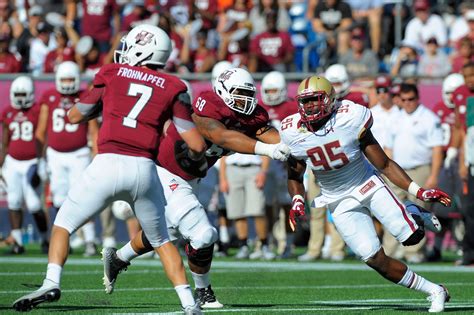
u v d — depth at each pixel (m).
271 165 45.06
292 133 23.39
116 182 20.16
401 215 23.42
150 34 21.28
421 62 55.72
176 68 56.84
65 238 20.52
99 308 23.73
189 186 24.73
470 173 39.94
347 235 23.72
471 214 40.22
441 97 50.72
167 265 20.52
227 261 42.91
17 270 36.03
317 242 43.75
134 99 20.48
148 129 20.44
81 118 21.11
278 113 42.22
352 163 23.47
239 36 55.56
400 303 25.92
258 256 44.81
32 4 65.25
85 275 34.34
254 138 25.08
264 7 60.25
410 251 43.19
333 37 57.69
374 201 23.59
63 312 22.45
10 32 62.69
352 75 50.06
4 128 45.88
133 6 58.97
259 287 30.89
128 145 20.31
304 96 22.86
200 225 24.19
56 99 44.47
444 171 45.09
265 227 44.72
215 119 24.30
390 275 23.62
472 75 41.47
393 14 60.09
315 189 43.47
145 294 27.98
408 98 42.28
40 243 49.91
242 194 44.50
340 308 24.19
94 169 20.30
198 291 25.02
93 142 44.91
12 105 45.75
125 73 20.80
